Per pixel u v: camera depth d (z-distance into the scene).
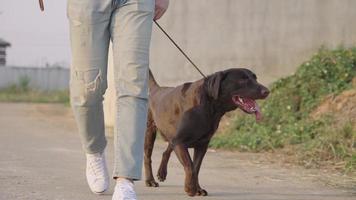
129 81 6.35
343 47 17.81
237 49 18.16
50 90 59.72
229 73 8.20
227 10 18.19
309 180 10.30
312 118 14.98
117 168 6.30
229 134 15.62
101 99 7.08
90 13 6.49
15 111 31.03
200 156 8.55
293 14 17.97
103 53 6.66
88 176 8.12
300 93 16.11
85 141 7.71
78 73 6.73
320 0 17.91
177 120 8.45
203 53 18.30
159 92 9.09
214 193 8.83
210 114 8.23
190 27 18.33
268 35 18.05
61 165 11.38
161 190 8.98
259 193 8.96
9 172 10.29
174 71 18.38
